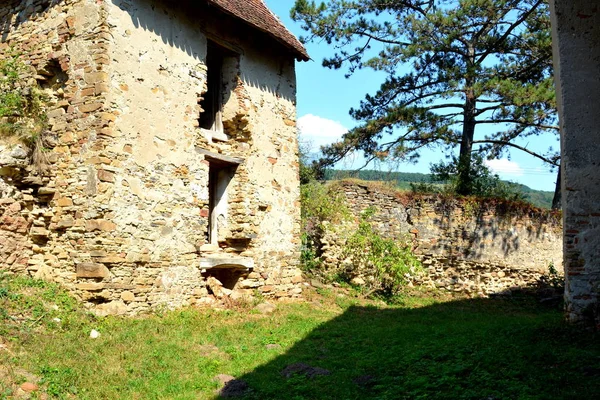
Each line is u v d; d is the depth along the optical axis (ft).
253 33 37.65
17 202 27.55
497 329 25.93
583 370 18.51
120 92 27.63
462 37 60.54
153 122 29.45
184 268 30.99
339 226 48.67
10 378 17.44
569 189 25.16
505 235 54.29
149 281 28.60
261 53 38.65
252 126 36.91
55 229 27.61
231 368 21.80
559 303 47.34
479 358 20.13
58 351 20.43
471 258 53.01
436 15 57.67
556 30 25.75
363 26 61.16
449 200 53.36
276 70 40.11
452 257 52.44
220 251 35.35
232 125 36.55
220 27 34.99
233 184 36.14
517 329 24.93
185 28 32.19
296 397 18.28
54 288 26.20
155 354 22.29
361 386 19.29
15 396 16.60
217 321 29.14
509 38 59.47
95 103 26.89
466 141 62.80
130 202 27.81
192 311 29.99
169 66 30.81
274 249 38.37
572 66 25.40
